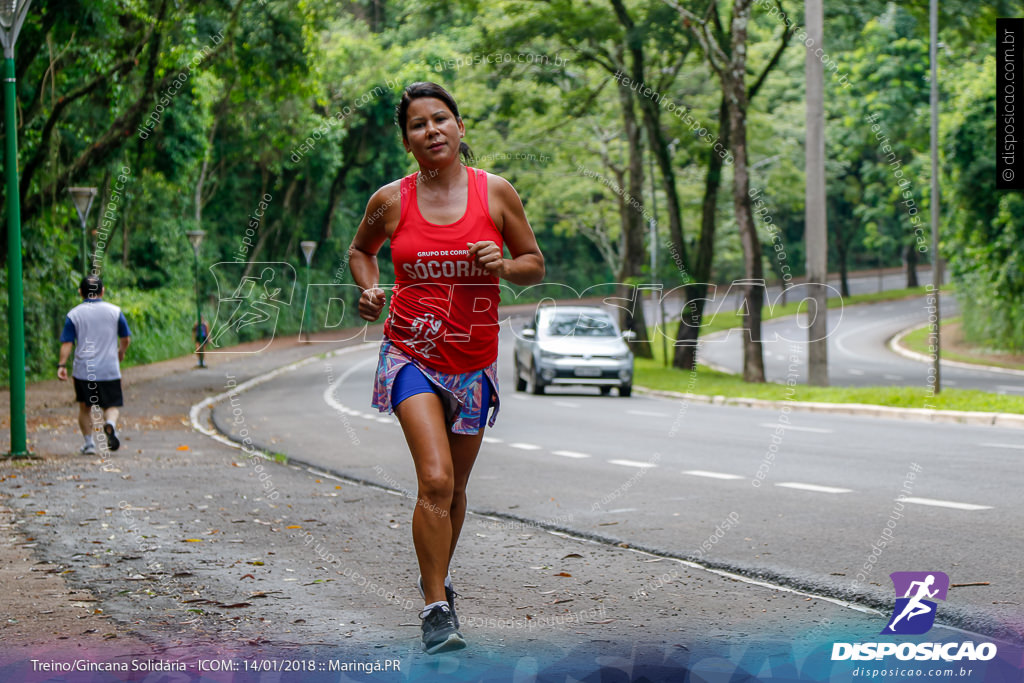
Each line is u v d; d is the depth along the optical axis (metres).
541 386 22.80
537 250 4.71
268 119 34.78
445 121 4.52
